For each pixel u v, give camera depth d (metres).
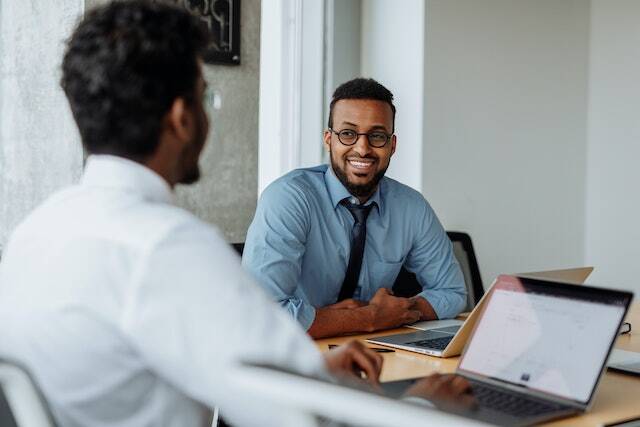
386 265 2.89
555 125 4.49
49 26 4.22
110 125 1.16
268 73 4.14
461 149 4.05
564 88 4.52
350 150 2.76
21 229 1.21
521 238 4.36
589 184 4.68
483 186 4.16
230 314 1.05
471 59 4.06
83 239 1.11
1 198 4.45
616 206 4.56
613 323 1.60
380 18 4.07
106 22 1.16
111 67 1.14
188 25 1.19
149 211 1.12
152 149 1.19
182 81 1.18
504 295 1.84
